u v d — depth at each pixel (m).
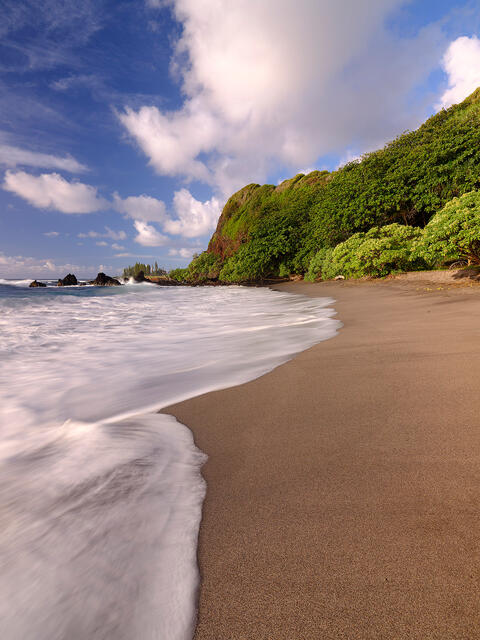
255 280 38.09
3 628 0.82
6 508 1.28
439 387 2.25
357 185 20.72
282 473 1.46
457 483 1.25
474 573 0.88
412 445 1.57
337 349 3.75
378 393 2.27
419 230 14.41
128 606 0.87
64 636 0.79
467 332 3.88
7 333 6.27
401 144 21.69
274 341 4.68
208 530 1.14
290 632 0.78
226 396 2.52
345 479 1.36
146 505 1.29
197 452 1.71
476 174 14.59
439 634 0.74
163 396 2.63
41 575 0.96
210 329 6.48
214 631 0.80
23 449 1.81
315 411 2.09
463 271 10.06
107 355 4.31
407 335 4.11
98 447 1.81
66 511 1.26
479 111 18.06
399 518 1.10
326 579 0.91
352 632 0.77
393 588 0.86
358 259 15.61
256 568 0.97
